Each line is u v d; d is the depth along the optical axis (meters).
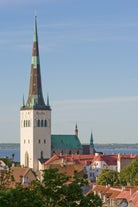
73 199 75.75
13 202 66.88
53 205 75.75
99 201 76.75
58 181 76.38
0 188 75.88
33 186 76.69
